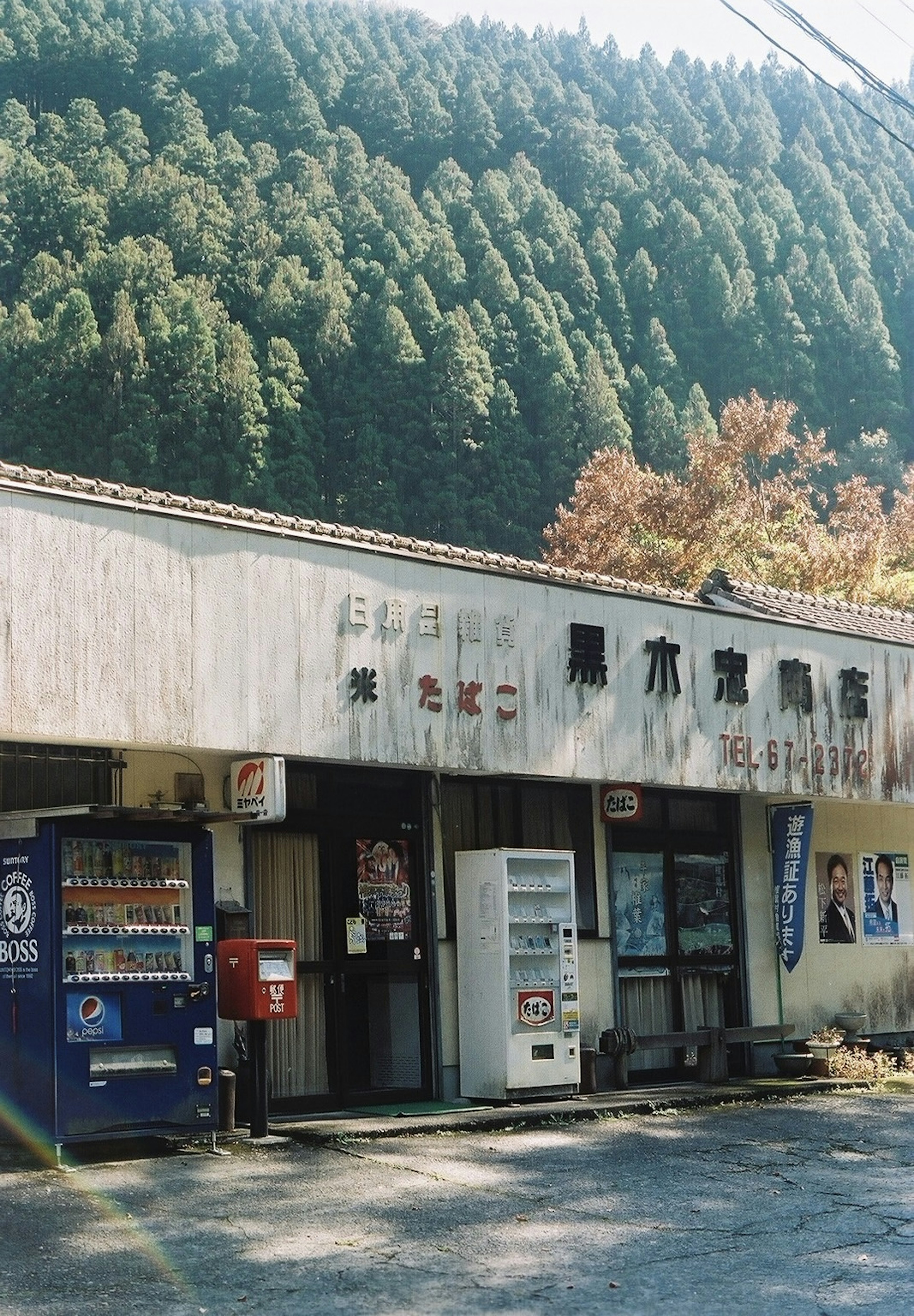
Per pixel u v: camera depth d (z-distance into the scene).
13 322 56.50
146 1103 8.52
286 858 10.78
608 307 69.69
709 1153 9.59
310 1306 5.89
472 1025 11.21
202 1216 7.35
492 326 62.47
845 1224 7.58
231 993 9.28
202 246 66.19
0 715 8.24
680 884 13.59
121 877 8.65
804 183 87.50
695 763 12.43
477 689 10.84
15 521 8.45
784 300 69.12
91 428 54.56
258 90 87.75
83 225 67.06
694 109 100.50
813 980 14.73
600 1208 7.84
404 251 69.88
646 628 12.20
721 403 67.38
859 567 33.62
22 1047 8.39
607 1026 12.59
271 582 9.72
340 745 9.95
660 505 35.28
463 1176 8.53
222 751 9.39
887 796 14.31
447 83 96.50
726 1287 6.28
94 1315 5.73
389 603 10.38
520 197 78.31
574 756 11.46
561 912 11.62
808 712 13.57
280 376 57.78
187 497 10.00
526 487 56.50
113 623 8.84
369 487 55.28
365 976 11.13
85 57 87.44
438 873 11.49
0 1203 7.50
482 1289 6.18
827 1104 12.07
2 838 8.63
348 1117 10.34
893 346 72.94
